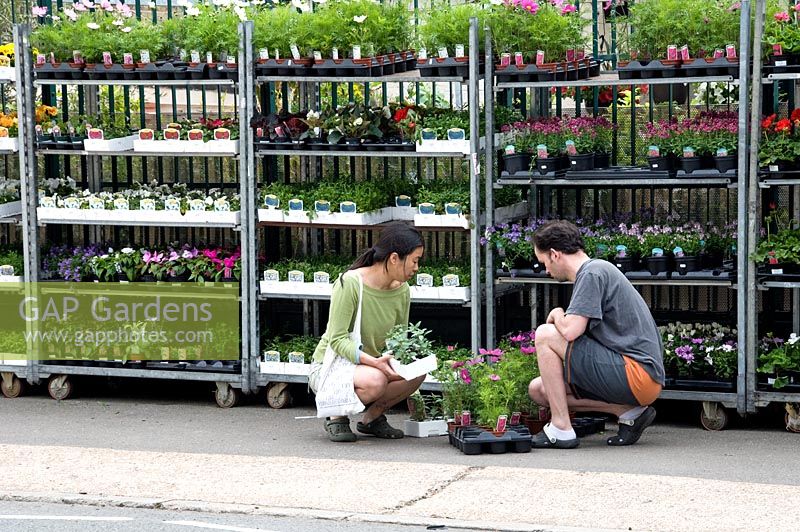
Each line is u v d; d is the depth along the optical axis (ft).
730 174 27.20
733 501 20.52
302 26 29.78
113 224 31.60
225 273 30.91
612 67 30.96
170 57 31.40
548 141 28.68
